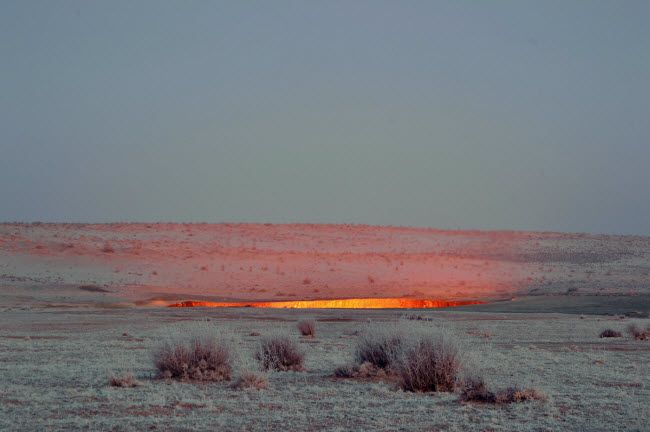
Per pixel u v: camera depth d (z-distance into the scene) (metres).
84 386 17.88
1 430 12.18
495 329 44.56
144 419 13.47
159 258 121.50
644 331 38.44
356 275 122.19
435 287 111.81
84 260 113.12
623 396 17.06
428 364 18.03
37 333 38.06
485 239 180.75
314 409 14.93
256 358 23.31
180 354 19.97
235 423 13.30
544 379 20.47
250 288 104.88
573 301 77.12
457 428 13.06
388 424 13.40
